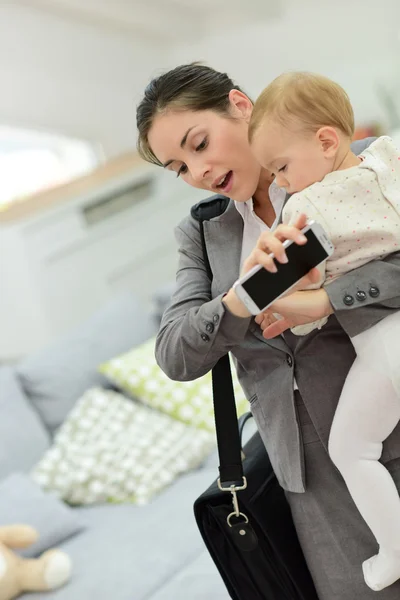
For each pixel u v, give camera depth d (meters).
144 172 4.72
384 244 1.29
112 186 4.56
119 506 2.97
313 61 5.19
